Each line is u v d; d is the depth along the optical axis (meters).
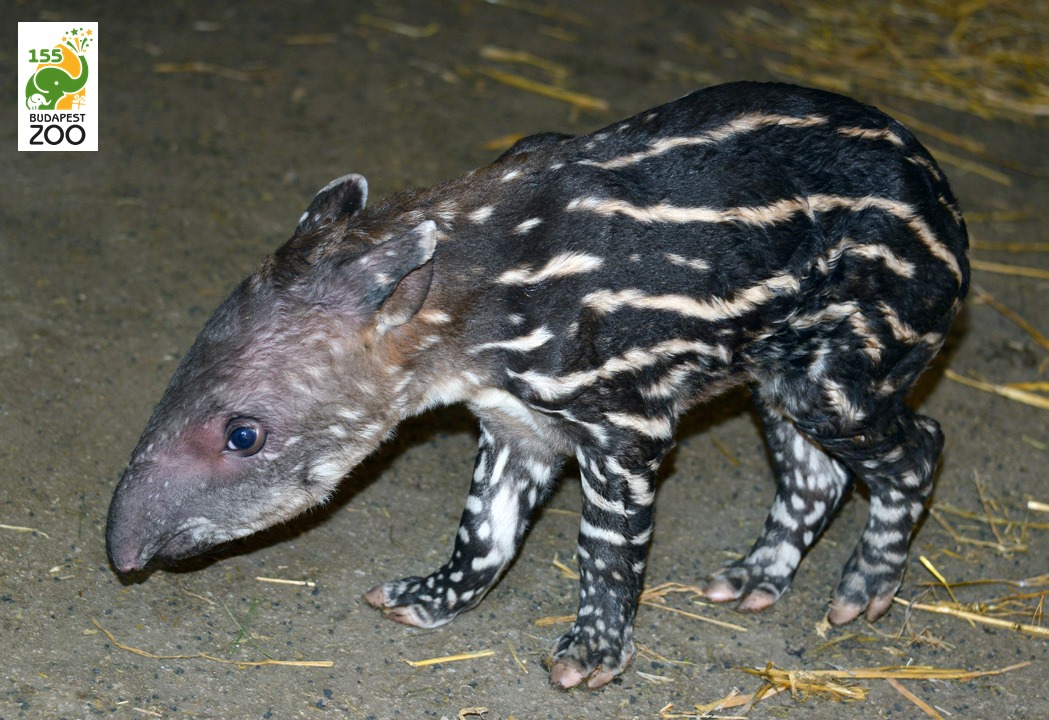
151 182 1.96
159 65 2.16
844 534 1.69
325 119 2.11
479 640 1.53
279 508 1.44
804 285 1.46
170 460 1.40
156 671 1.45
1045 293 2.01
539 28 2.41
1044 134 2.32
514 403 1.48
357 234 1.43
